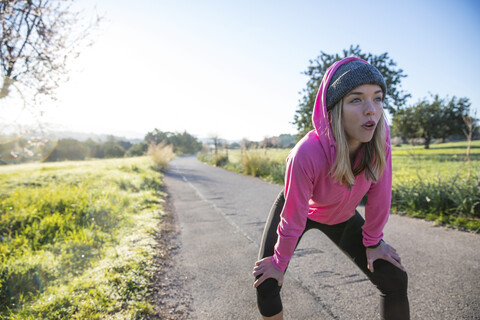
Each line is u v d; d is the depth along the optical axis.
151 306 2.28
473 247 3.43
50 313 2.10
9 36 4.44
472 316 2.03
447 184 5.24
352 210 1.44
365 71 1.05
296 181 1.19
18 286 2.53
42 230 4.08
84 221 4.66
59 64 5.15
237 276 2.88
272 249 1.40
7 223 4.22
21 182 8.20
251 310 2.23
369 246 1.38
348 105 1.09
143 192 8.20
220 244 3.95
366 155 1.21
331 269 2.94
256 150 15.34
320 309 2.19
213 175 15.48
